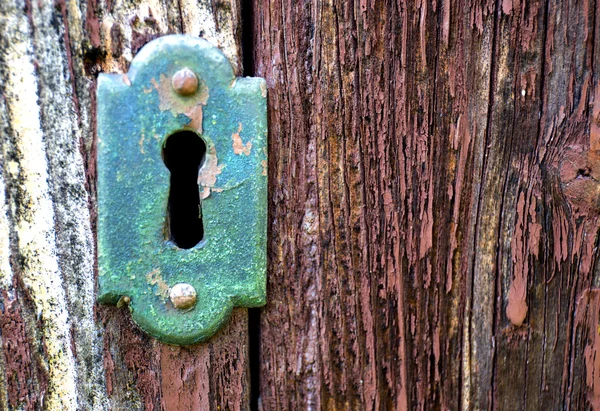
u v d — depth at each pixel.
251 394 0.25
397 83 0.25
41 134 0.23
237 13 0.24
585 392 0.26
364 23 0.24
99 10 0.23
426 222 0.25
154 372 0.24
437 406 0.26
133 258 0.23
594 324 0.26
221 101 0.23
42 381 0.24
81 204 0.23
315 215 0.25
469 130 0.25
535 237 0.26
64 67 0.23
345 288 0.25
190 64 0.23
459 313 0.26
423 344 0.26
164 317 0.23
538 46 0.25
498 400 0.26
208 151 0.23
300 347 0.25
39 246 0.23
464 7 0.25
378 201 0.25
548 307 0.26
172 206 0.24
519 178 0.25
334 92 0.24
